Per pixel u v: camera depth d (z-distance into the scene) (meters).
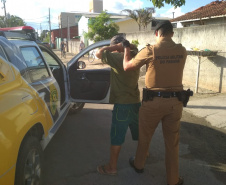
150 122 2.59
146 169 3.14
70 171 3.07
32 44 3.14
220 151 3.71
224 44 6.86
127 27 25.20
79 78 4.46
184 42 8.38
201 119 5.11
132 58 2.58
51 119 2.98
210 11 13.27
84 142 3.93
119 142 2.86
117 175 3.00
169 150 2.62
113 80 2.86
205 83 7.55
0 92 1.97
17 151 1.93
